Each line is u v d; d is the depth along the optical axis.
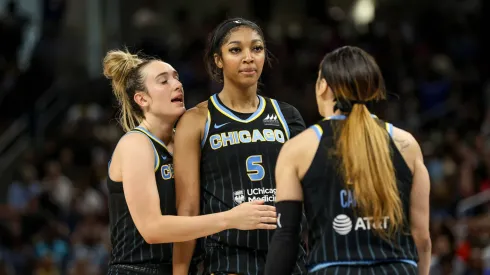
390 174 3.67
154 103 4.67
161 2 17.64
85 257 9.31
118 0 16.47
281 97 14.27
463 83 15.34
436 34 17.02
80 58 15.56
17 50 14.29
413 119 14.34
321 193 3.70
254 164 4.66
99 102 14.71
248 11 17.84
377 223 3.62
